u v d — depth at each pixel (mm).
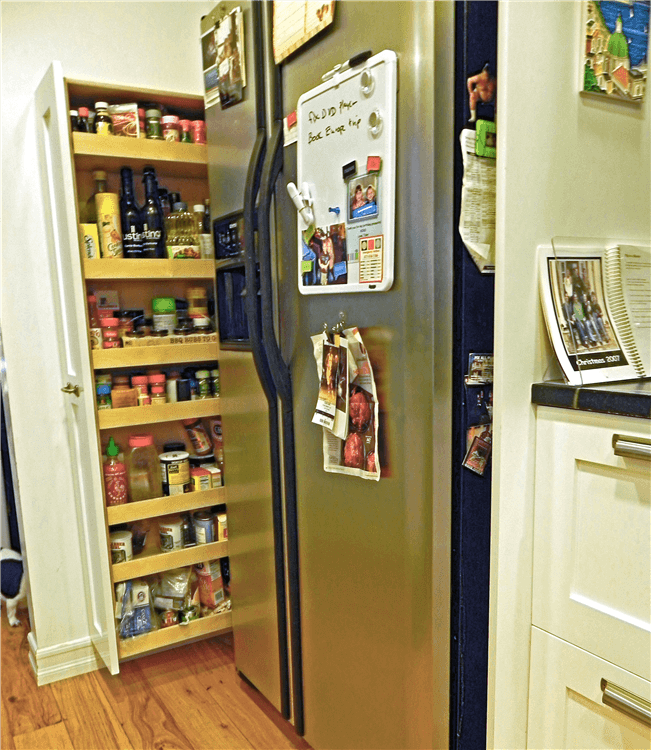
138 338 1705
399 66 938
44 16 1646
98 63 1727
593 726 912
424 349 960
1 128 1636
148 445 1757
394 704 1119
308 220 1159
